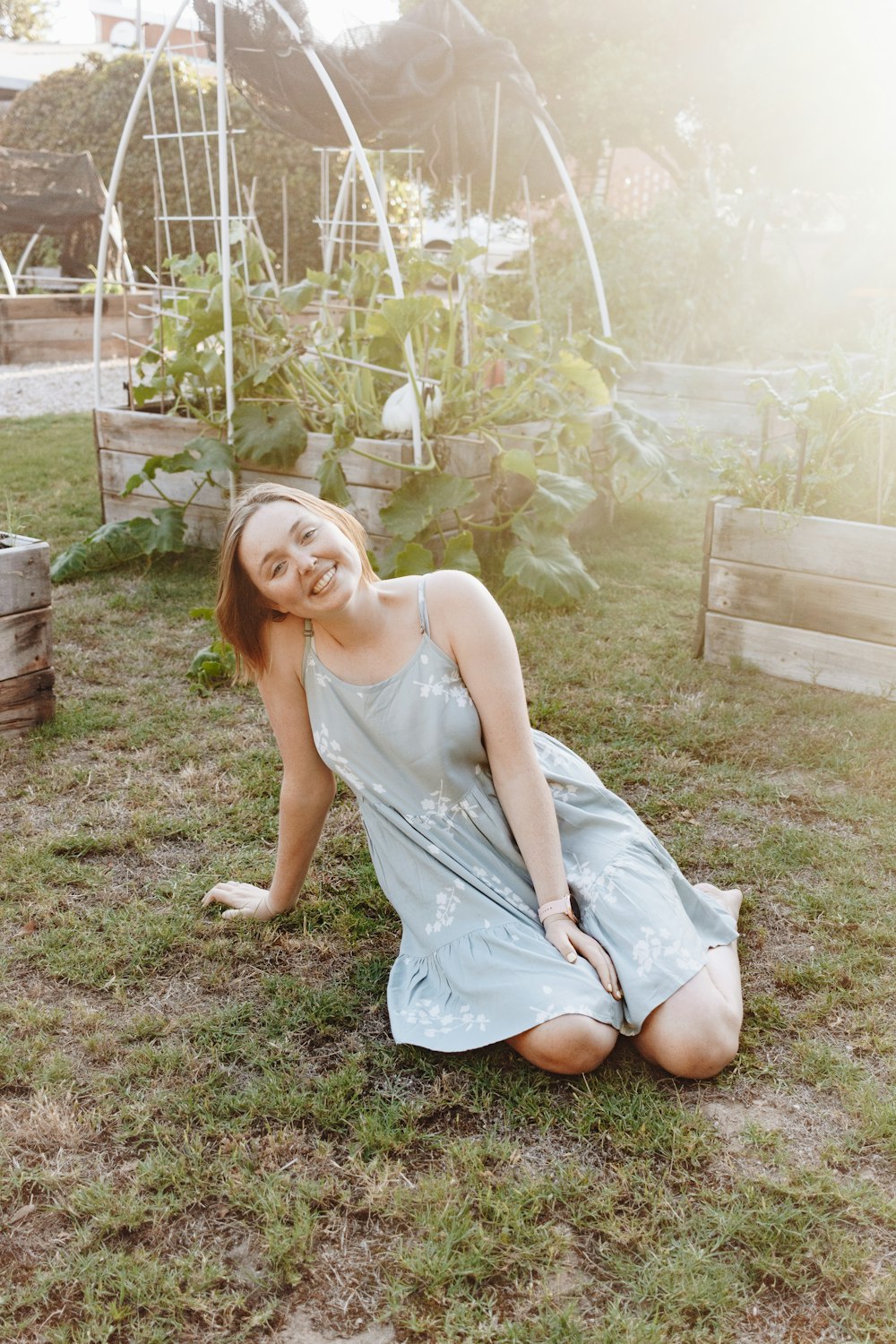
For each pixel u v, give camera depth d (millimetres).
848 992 2174
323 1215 1684
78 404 9367
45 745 3281
